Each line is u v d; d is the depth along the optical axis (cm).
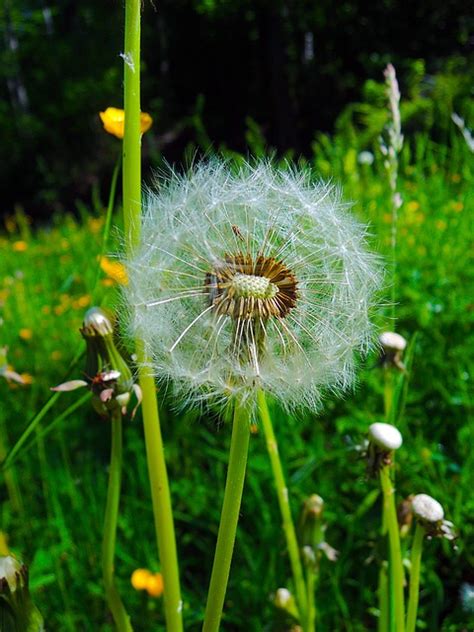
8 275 63
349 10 143
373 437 12
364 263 11
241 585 24
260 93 168
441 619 22
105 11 192
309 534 15
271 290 10
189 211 11
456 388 29
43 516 28
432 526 12
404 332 32
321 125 151
